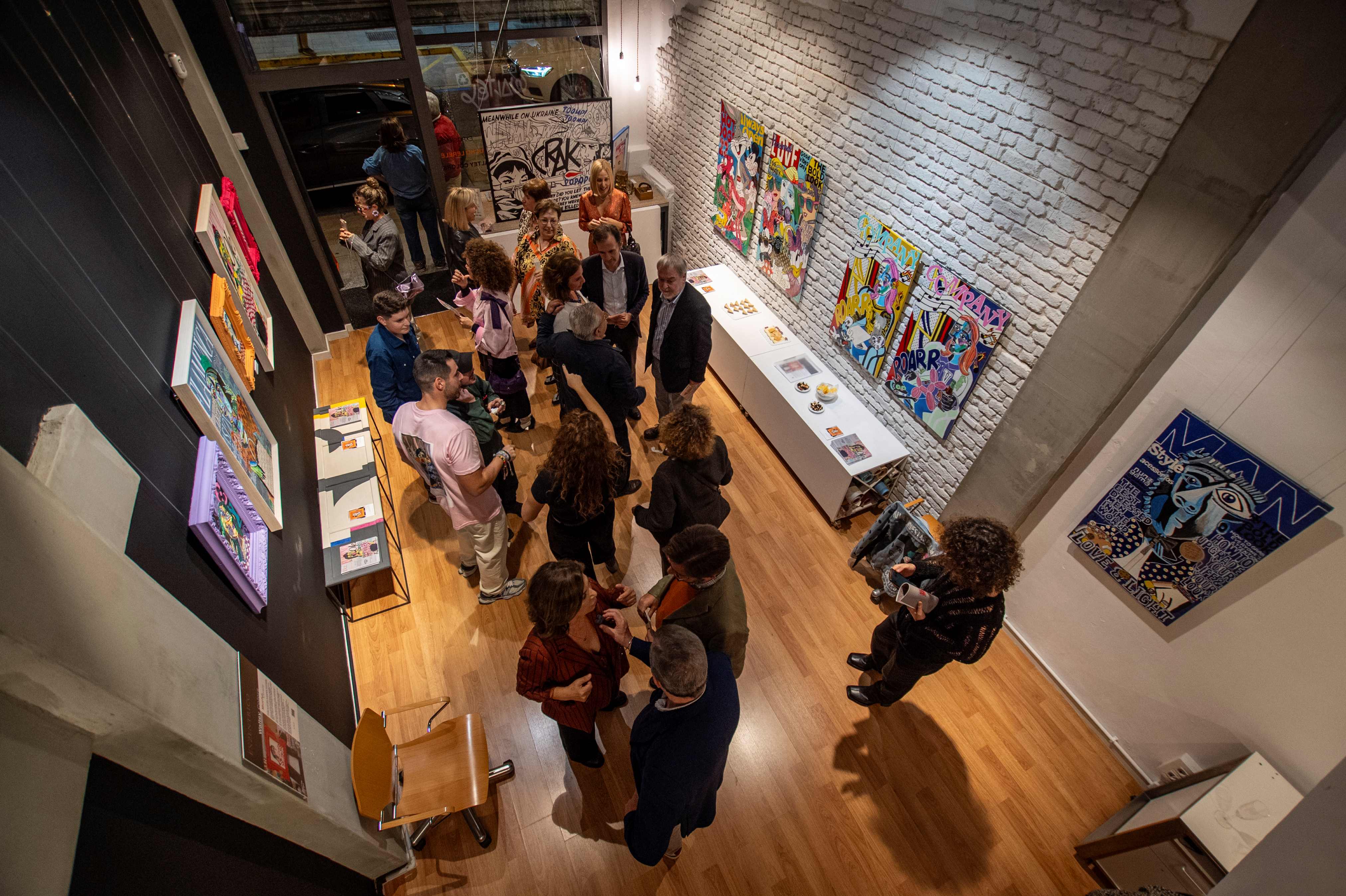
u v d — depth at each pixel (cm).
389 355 371
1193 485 269
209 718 160
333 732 277
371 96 641
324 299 549
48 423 138
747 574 415
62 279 164
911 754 332
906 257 385
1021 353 330
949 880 290
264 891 187
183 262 271
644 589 399
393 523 427
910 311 395
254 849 187
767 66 466
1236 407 250
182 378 216
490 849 290
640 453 491
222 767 159
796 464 471
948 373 377
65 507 125
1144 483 287
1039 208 300
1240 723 278
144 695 133
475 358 560
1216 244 236
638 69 631
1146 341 268
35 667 103
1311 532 236
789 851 295
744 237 556
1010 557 246
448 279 643
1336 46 189
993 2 293
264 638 239
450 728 280
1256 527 252
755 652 372
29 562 107
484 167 631
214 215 327
